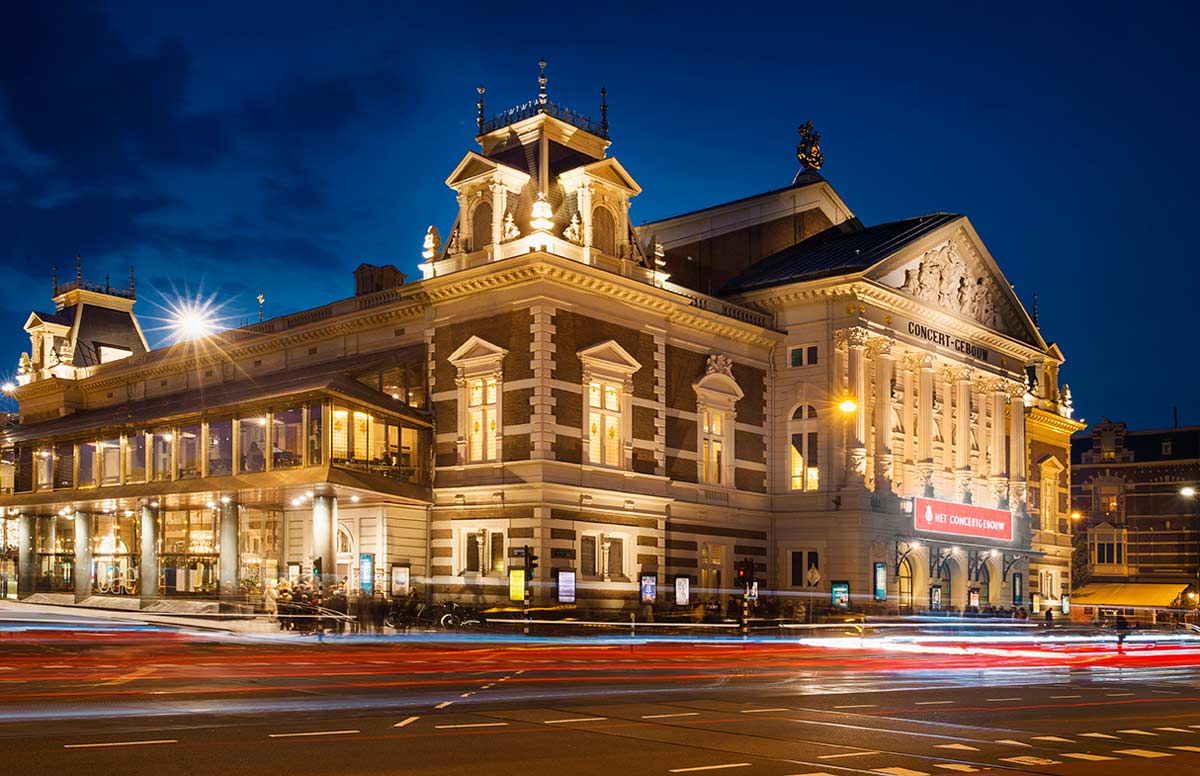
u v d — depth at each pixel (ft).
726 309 194.08
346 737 54.65
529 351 161.89
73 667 92.02
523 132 176.96
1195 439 337.31
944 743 57.26
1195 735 63.36
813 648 144.15
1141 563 339.57
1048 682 100.01
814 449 195.62
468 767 47.32
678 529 179.32
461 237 174.19
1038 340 243.40
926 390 208.23
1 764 45.96
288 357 203.62
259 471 167.63
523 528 159.33
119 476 199.31
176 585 204.74
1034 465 267.18
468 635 143.02
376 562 168.04
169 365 225.56
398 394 178.40
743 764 49.52
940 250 215.51
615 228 176.96
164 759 47.55
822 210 227.40
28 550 223.92
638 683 86.53
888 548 193.26
